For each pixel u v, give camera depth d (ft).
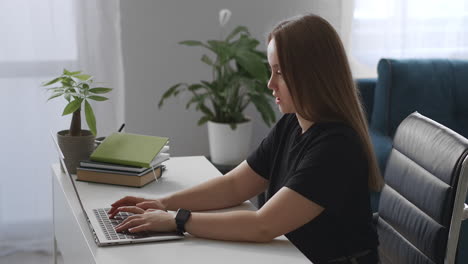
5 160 10.25
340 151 5.13
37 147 10.35
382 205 6.47
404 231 5.98
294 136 5.75
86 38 10.25
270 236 5.13
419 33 11.80
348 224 5.32
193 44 10.00
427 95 10.44
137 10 10.71
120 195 6.21
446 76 10.57
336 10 11.53
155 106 11.14
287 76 5.22
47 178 10.49
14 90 10.10
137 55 10.87
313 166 5.11
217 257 4.87
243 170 6.19
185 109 11.28
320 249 5.34
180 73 11.15
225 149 10.30
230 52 9.95
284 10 11.41
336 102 5.29
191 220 5.25
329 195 5.06
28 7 9.93
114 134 6.91
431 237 5.49
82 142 6.70
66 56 10.25
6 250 10.46
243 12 11.25
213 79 10.93
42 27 10.03
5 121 10.15
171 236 5.19
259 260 4.83
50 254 10.59
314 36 5.18
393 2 11.59
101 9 10.22
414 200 5.88
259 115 11.61
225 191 6.11
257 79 10.01
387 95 10.36
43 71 10.18
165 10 10.85
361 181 5.25
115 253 4.88
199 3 11.00
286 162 5.69
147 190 6.40
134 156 6.50
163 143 6.73
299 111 5.33
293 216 5.07
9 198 10.37
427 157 5.78
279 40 5.22
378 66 10.58
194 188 6.08
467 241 8.24
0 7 9.80
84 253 5.24
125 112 11.00
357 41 11.64
